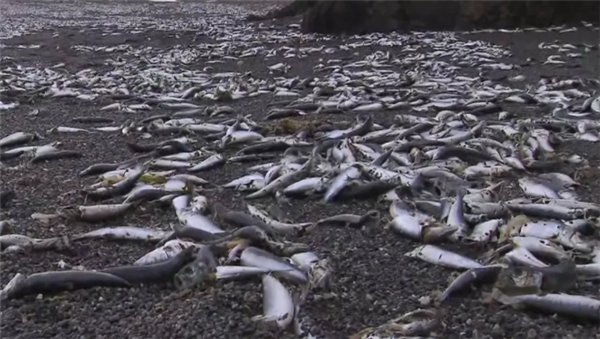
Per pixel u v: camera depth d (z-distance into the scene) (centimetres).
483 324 153
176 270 170
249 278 167
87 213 211
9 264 182
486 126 312
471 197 215
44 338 150
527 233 186
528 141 280
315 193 229
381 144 283
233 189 238
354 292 168
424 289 169
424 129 304
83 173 257
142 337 149
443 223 195
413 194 221
